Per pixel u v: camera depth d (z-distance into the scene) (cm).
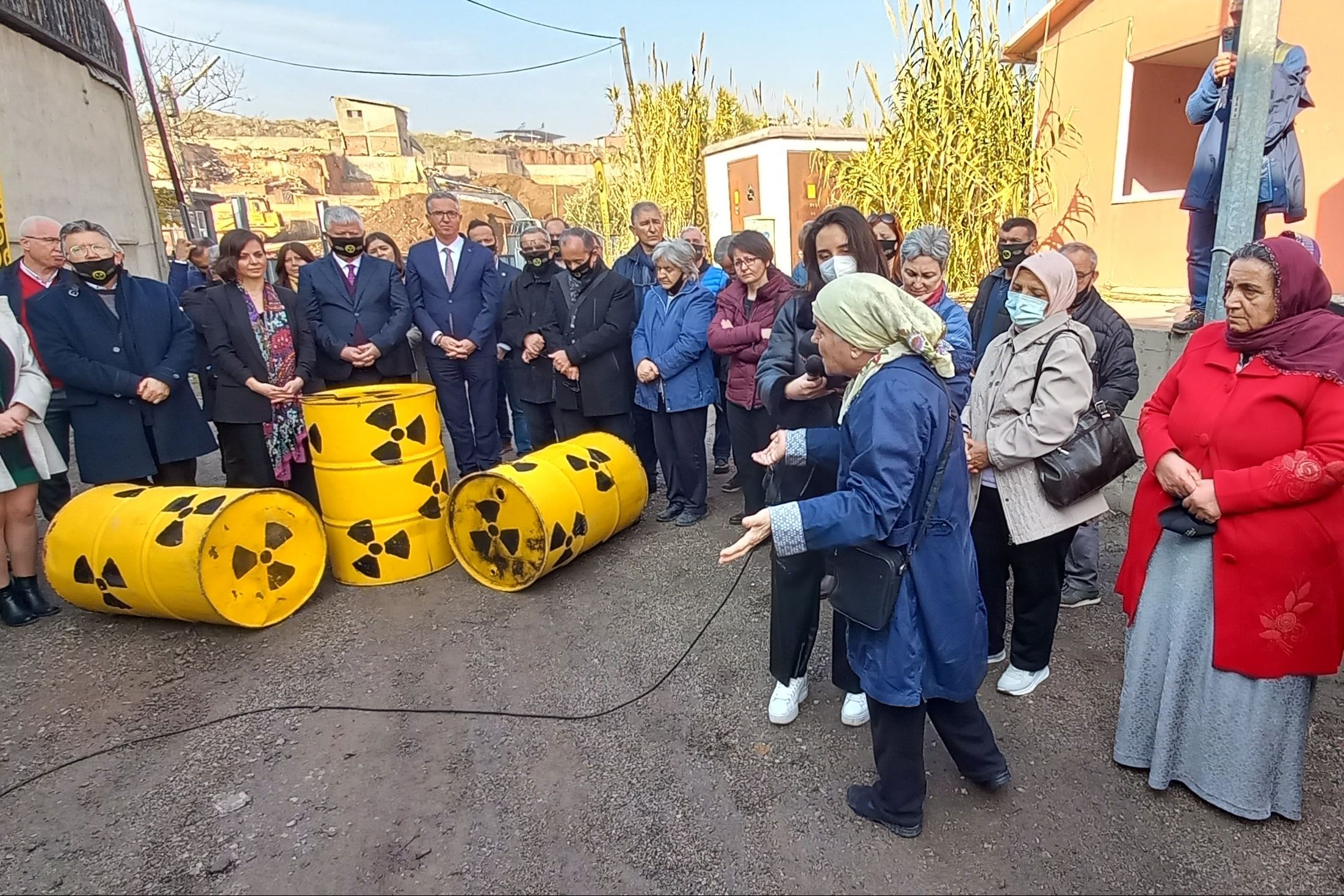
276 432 498
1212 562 238
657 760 287
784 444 261
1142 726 262
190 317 508
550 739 301
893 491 207
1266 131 352
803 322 341
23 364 396
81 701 336
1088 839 240
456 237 569
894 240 412
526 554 416
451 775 282
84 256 405
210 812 267
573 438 534
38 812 269
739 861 238
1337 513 221
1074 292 290
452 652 367
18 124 720
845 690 295
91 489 424
